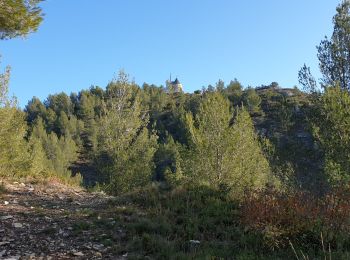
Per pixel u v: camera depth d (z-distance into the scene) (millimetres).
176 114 96625
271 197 9391
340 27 19609
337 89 17625
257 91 120875
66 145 87250
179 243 8453
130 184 24625
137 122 27844
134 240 8336
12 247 7875
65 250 7902
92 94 136250
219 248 8273
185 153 20000
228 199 11789
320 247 7906
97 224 9516
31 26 12078
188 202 11312
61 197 12961
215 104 20078
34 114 120750
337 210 8375
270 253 7824
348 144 16750
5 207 10727
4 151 19328
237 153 19016
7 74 20297
